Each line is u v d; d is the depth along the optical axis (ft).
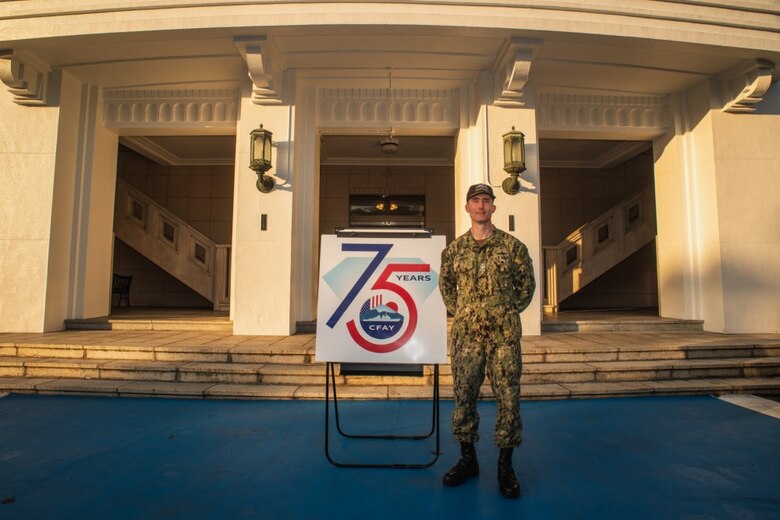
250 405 13.32
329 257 9.38
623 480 8.55
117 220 30.48
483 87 21.18
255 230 20.22
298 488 8.17
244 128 20.72
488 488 8.22
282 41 18.79
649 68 20.99
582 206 35.53
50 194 20.52
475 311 8.55
